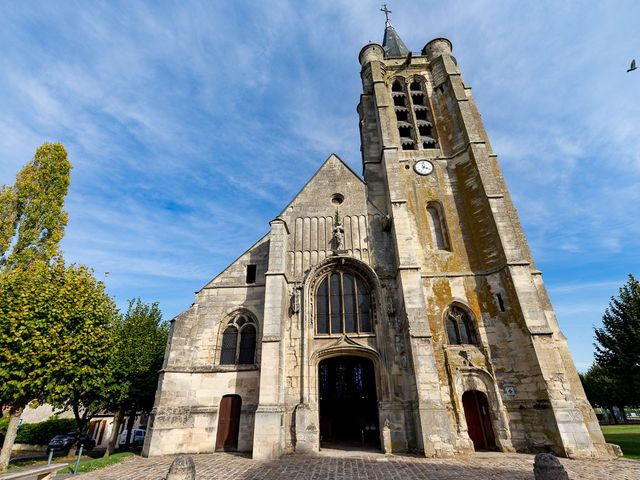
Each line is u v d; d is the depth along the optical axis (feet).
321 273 81.10
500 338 71.67
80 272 69.41
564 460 55.21
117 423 82.33
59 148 112.27
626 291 90.79
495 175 92.17
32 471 35.70
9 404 59.72
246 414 69.26
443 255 82.53
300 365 71.46
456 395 67.67
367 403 86.89
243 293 81.10
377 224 86.69
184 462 30.48
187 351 74.90
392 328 73.15
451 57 114.01
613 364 90.17
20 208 103.09
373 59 121.29
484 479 41.98
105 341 67.92
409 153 98.32
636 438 93.15
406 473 46.16
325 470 48.96
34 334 57.06
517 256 74.59
